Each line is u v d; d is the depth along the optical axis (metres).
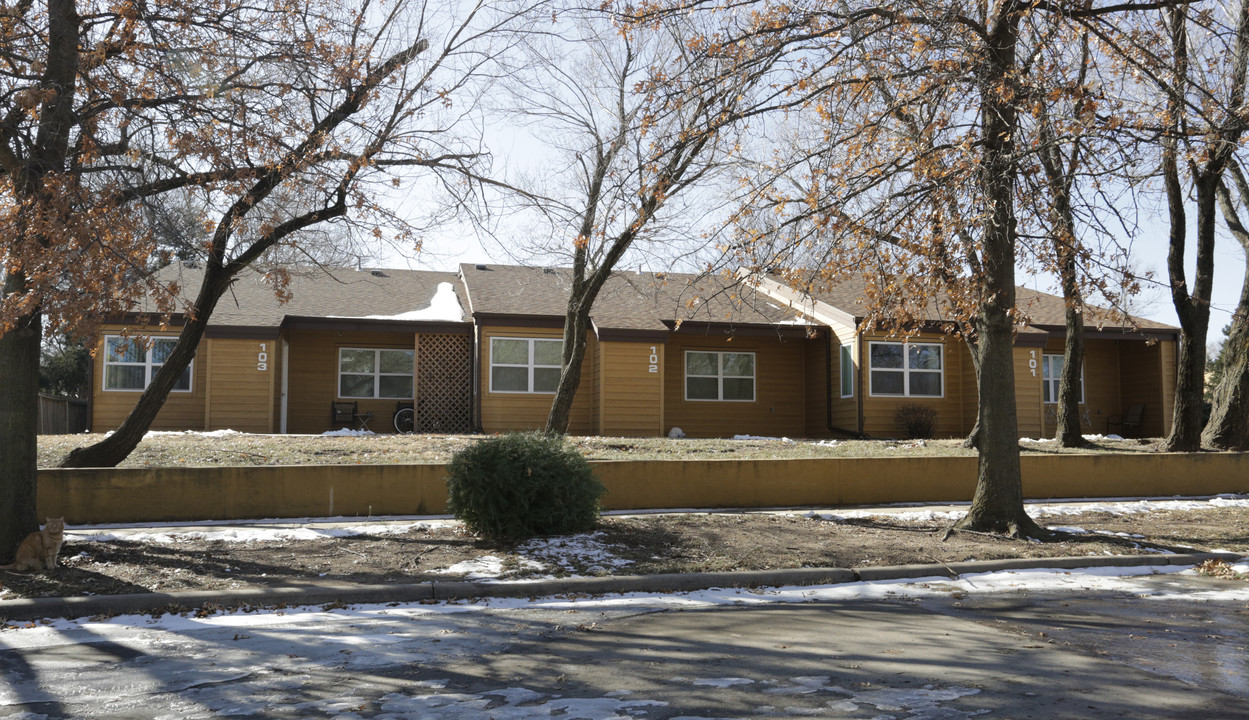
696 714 5.03
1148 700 5.29
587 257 18.28
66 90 9.71
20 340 9.62
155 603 8.18
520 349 24.36
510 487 11.05
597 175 17.55
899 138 13.30
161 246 10.66
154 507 12.59
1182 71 13.14
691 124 11.59
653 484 14.30
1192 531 12.55
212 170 10.66
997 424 12.01
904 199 12.09
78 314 9.38
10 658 6.39
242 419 22.61
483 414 23.95
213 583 8.84
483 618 7.80
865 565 10.04
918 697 5.35
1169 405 26.92
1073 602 8.58
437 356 25.08
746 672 5.92
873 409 24.38
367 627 7.43
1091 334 26.20
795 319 26.59
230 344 22.69
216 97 11.02
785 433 27.20
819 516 13.16
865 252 11.95
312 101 11.88
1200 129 12.00
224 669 6.06
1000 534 11.73
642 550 10.59
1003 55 11.38
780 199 11.65
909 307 12.88
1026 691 5.47
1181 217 18.36
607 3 11.94
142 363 22.67
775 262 11.55
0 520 9.43
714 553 10.49
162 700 5.34
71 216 9.11
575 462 11.54
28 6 10.79
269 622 7.64
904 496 15.41
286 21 11.80
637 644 6.77
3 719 4.97
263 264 14.92
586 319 18.31
